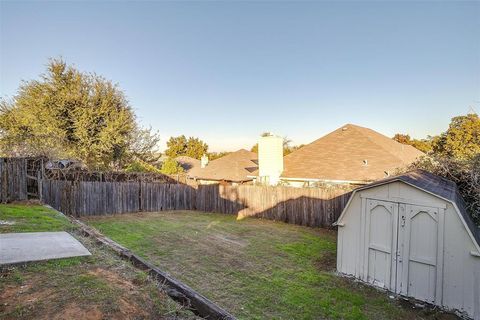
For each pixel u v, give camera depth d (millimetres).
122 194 14484
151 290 3238
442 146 23734
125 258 4473
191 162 38125
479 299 5027
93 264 3945
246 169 23875
